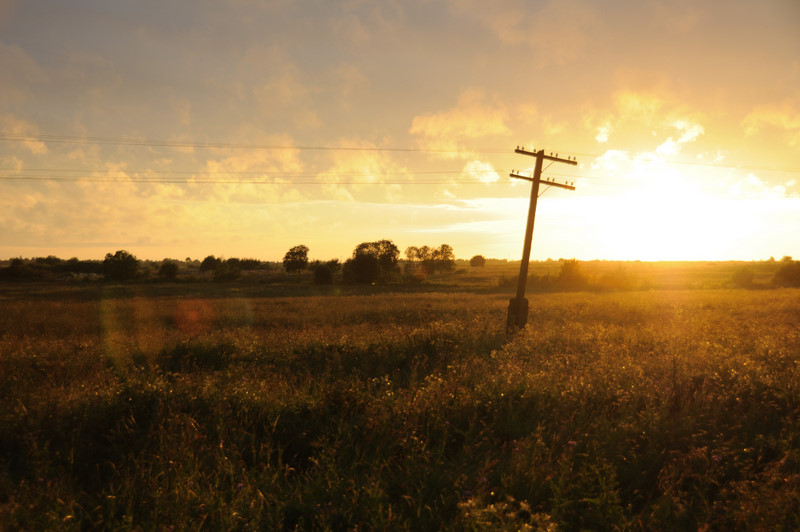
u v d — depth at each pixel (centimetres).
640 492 439
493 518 356
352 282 9044
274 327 2023
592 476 424
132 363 1015
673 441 509
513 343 1286
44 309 2872
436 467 459
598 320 2167
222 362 1119
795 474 414
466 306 3038
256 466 486
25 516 372
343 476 444
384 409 595
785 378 731
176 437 511
